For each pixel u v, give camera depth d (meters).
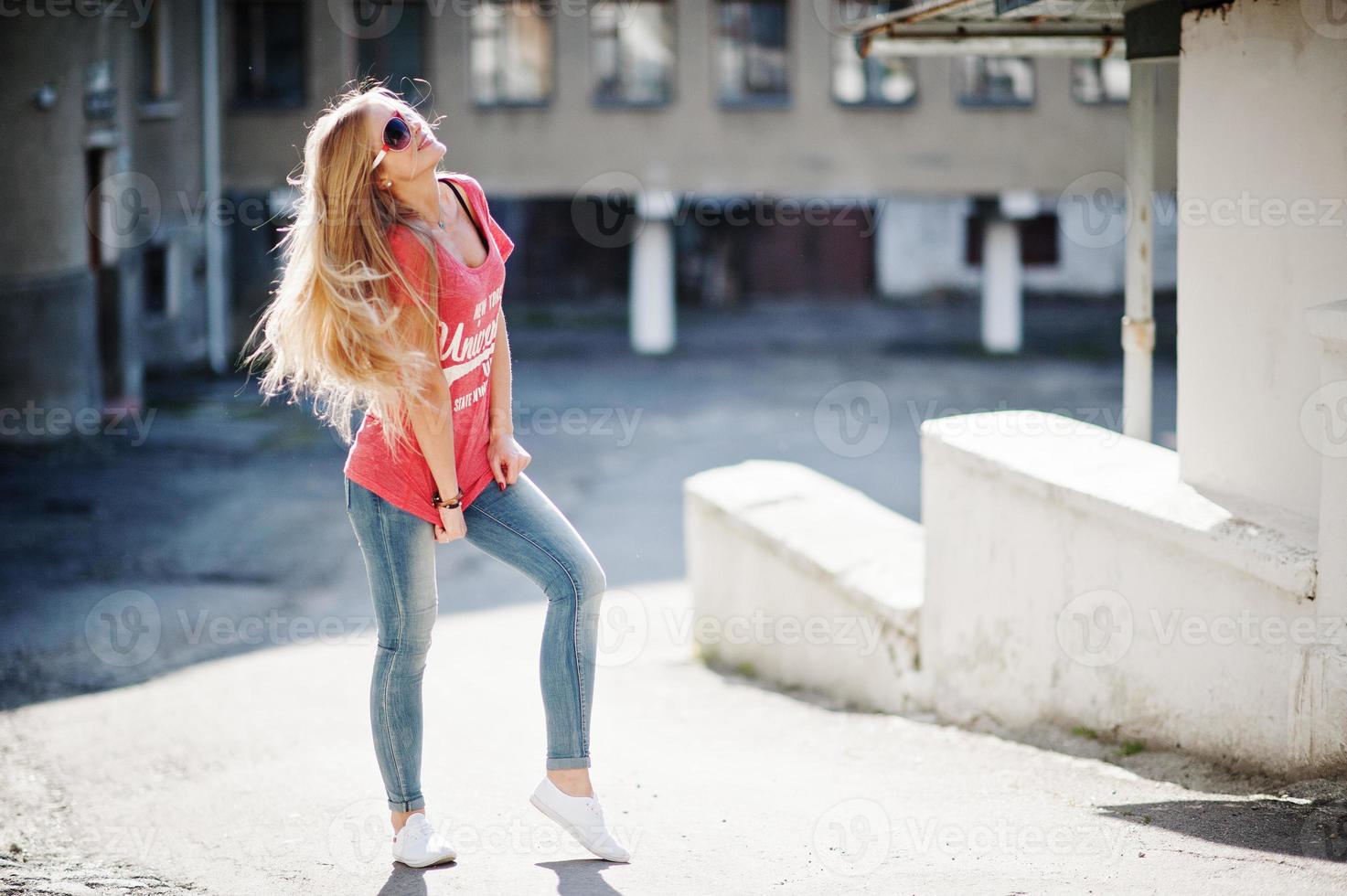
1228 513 4.28
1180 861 3.23
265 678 8.23
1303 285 4.11
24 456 18.52
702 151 28.02
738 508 8.59
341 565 13.63
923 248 38.97
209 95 26.12
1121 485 4.75
